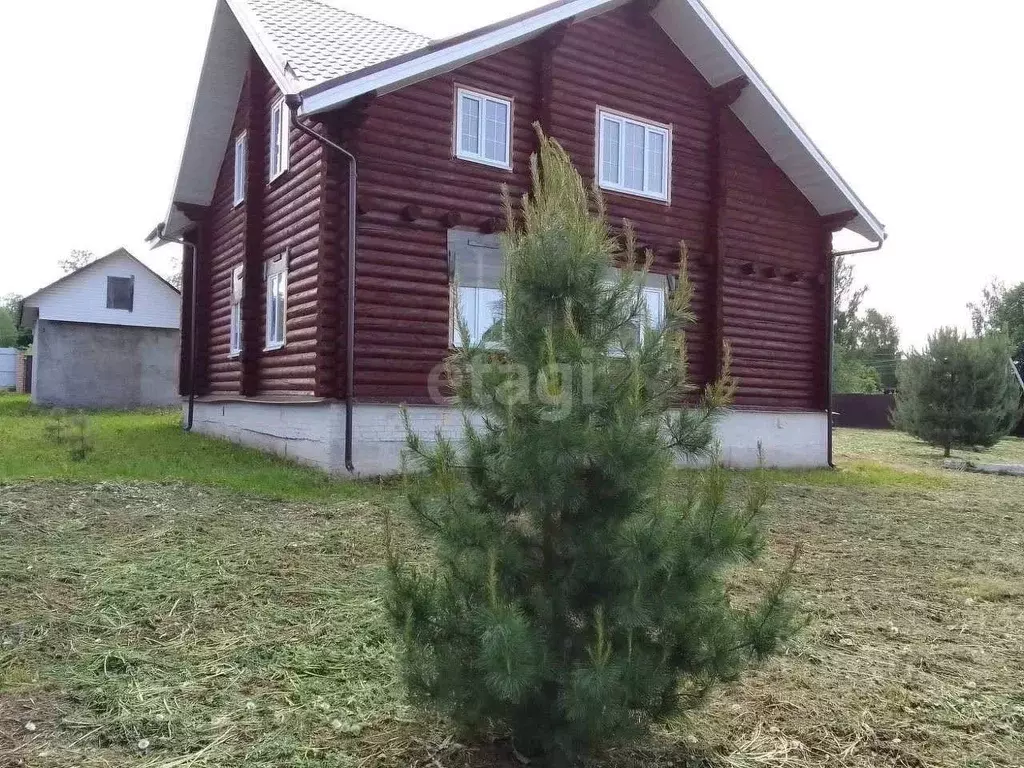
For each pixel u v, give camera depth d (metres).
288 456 10.16
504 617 2.70
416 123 9.86
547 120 10.77
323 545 6.07
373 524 6.74
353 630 4.51
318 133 9.59
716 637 3.00
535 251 3.15
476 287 10.25
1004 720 3.82
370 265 9.51
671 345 3.17
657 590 2.89
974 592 5.95
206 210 14.65
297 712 3.57
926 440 17.73
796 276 13.52
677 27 12.01
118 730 3.37
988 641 4.94
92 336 23.14
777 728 3.61
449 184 10.09
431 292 9.90
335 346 9.35
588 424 2.91
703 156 12.60
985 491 11.63
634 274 3.26
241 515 6.85
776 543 7.31
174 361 24.20
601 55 11.54
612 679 2.70
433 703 2.98
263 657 4.14
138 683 3.79
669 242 12.14
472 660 2.95
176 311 24.50
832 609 5.39
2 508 6.33
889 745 3.51
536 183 3.41
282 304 11.03
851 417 28.98
